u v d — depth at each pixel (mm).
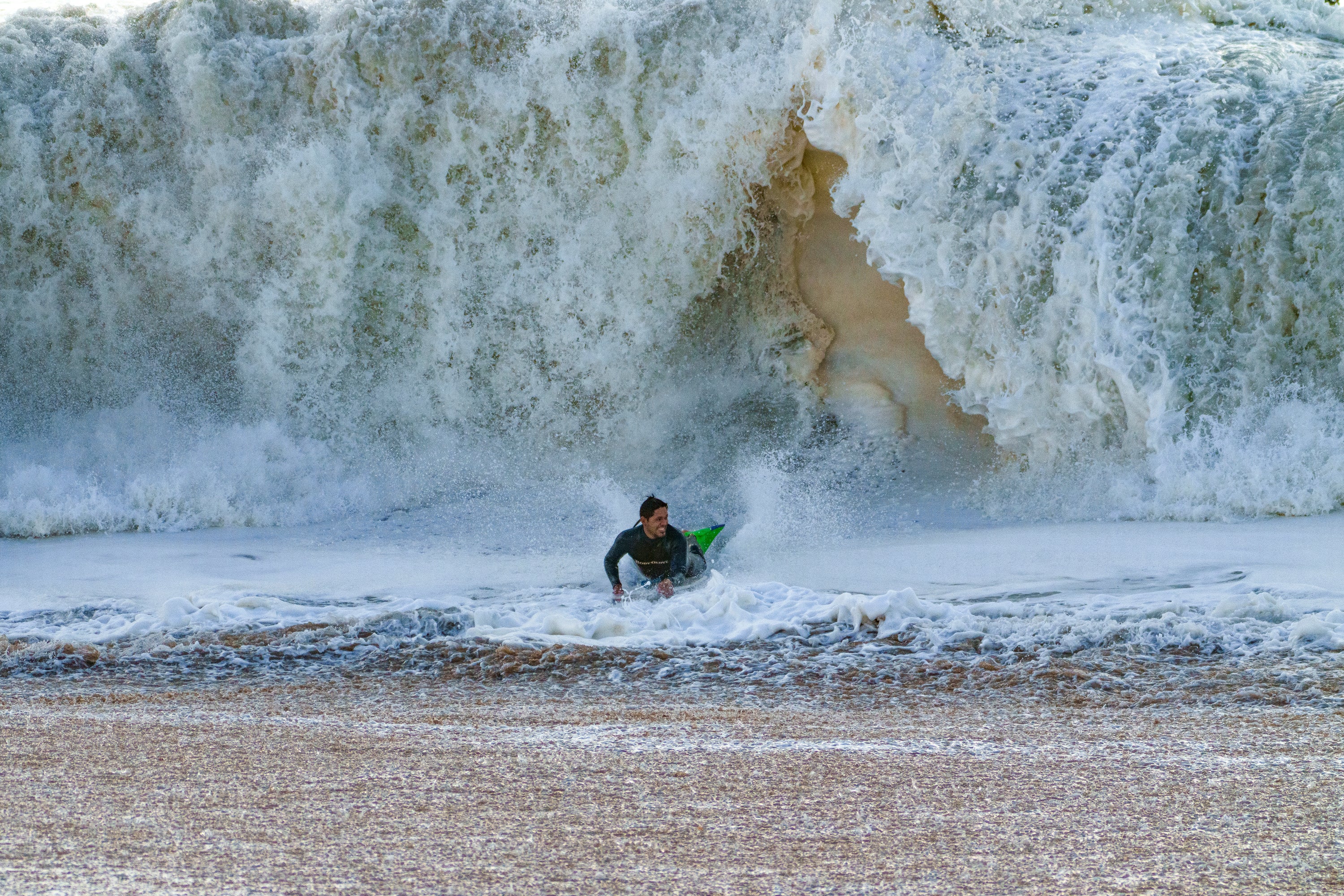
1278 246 44906
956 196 48594
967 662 21578
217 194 56594
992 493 47500
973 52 51375
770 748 13453
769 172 54125
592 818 10109
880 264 50094
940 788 11305
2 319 59094
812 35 51156
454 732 14781
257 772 11969
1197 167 46219
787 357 56219
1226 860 8891
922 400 54219
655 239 55312
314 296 56719
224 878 8281
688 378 57000
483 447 57188
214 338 58594
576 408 57125
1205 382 45000
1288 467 42125
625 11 53906
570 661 22344
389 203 56656
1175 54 50844
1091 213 46531
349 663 23016
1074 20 54094
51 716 16125
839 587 30562
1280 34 54344
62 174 57781
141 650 24094
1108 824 9961
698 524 45375
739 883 8289
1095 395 46469
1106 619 24438
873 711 17797
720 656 22781
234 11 57906
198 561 39219
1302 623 21875
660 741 14062
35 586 34188
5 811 10227
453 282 56906
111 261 58406
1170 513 41781
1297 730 14906
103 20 60344
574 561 37875
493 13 55156
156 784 11383
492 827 9797
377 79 55625
